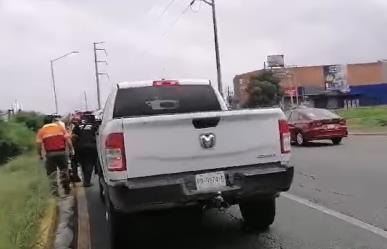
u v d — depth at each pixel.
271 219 7.86
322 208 9.34
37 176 13.01
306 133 22.91
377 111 50.00
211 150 6.55
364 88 102.94
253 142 6.74
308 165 15.70
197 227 8.46
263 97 84.88
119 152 6.27
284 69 99.88
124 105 8.55
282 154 6.87
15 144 21.80
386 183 11.45
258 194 6.73
